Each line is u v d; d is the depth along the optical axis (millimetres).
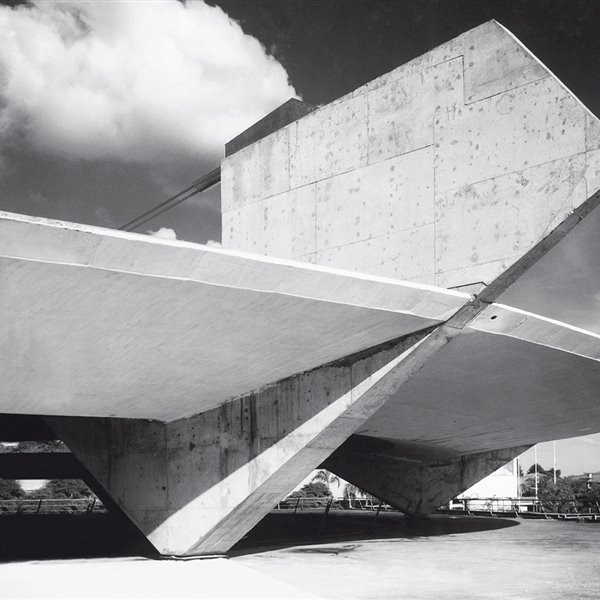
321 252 13422
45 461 21703
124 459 13664
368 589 9516
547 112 10328
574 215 10008
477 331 11258
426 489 22453
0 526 21344
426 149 11844
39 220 7590
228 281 8992
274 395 11906
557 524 22562
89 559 12773
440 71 11781
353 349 11211
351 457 22703
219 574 10656
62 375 10367
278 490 11961
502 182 10750
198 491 12406
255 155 15219
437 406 15789
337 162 13328
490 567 11930
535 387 14859
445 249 11367
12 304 8445
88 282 8414
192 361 10727
